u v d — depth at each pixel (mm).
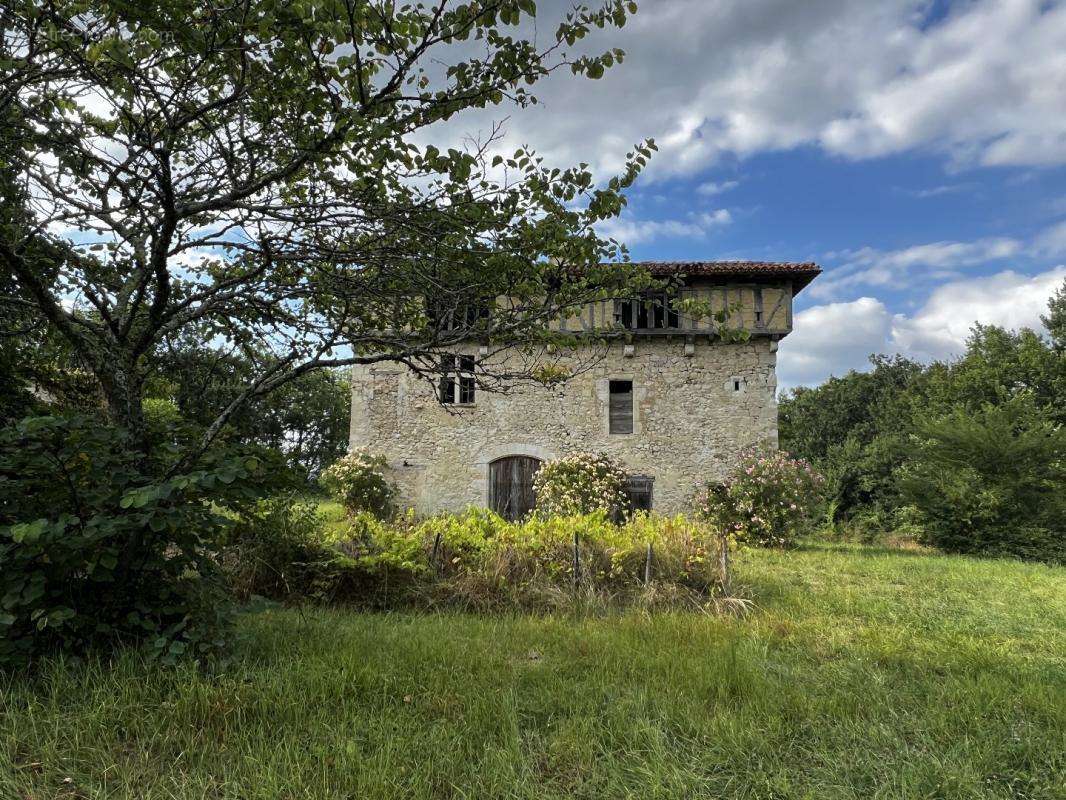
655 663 4254
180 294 4973
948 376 26172
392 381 15164
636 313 14719
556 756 2977
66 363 5066
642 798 2637
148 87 3221
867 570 9438
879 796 2713
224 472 3170
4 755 2523
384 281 4441
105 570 3359
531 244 3869
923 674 4316
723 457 14461
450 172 3535
